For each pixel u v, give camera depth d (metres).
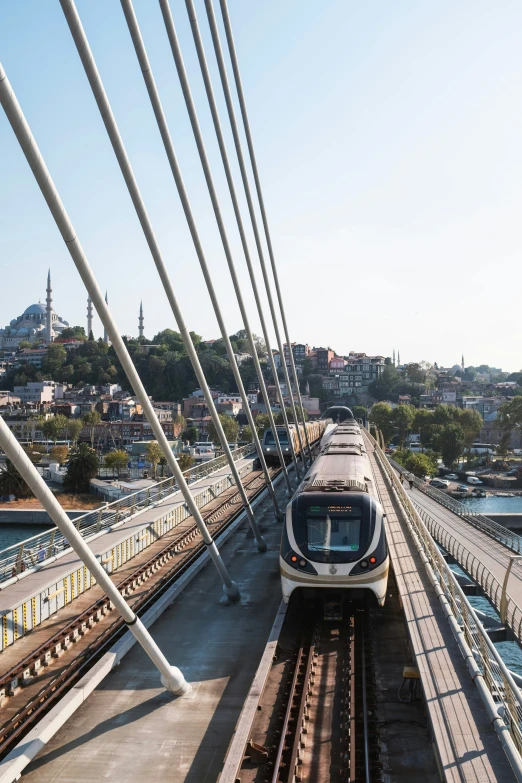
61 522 9.08
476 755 7.82
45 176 8.11
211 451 130.88
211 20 17.84
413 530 19.45
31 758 9.65
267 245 27.11
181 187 15.02
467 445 138.62
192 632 14.67
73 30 9.19
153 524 23.41
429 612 12.63
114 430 155.50
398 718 10.72
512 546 32.66
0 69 7.23
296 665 12.68
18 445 8.23
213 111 17.72
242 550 22.09
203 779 9.27
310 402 190.75
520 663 31.14
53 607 15.45
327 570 14.59
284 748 9.75
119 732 10.48
